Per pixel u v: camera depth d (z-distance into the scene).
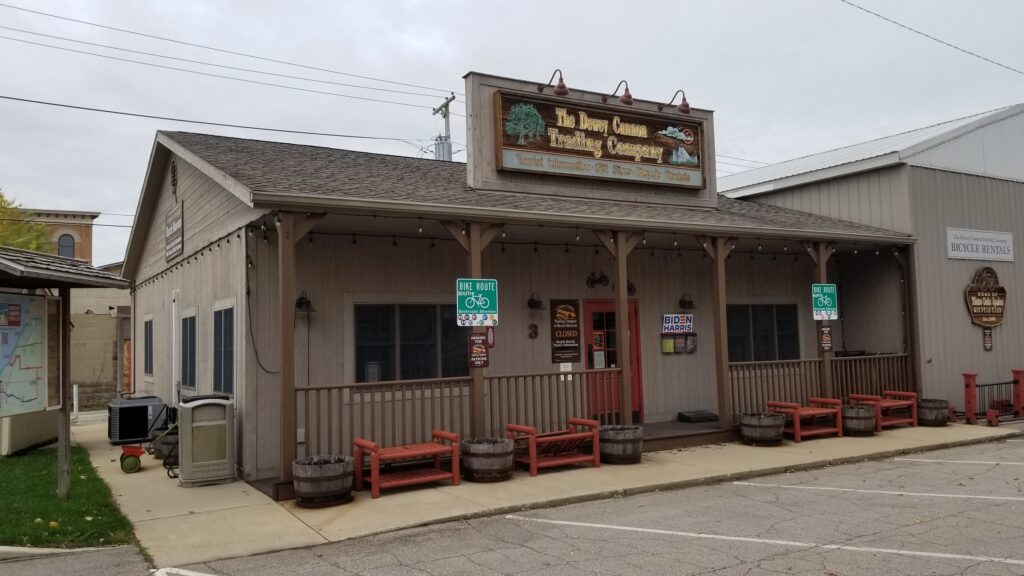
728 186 18.53
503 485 8.34
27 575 5.47
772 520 6.83
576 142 11.97
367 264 10.27
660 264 13.20
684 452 10.41
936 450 10.88
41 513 6.95
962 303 14.40
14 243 32.72
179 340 13.05
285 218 8.02
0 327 6.92
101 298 25.19
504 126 11.37
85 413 18.94
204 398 9.13
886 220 14.16
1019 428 12.62
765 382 11.95
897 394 13.03
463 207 8.96
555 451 9.51
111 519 6.89
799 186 16.03
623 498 7.98
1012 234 15.41
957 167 14.62
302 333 9.66
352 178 10.05
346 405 9.19
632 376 12.69
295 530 6.68
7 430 10.77
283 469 7.85
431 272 10.80
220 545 6.23
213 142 12.46
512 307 11.55
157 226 15.65
